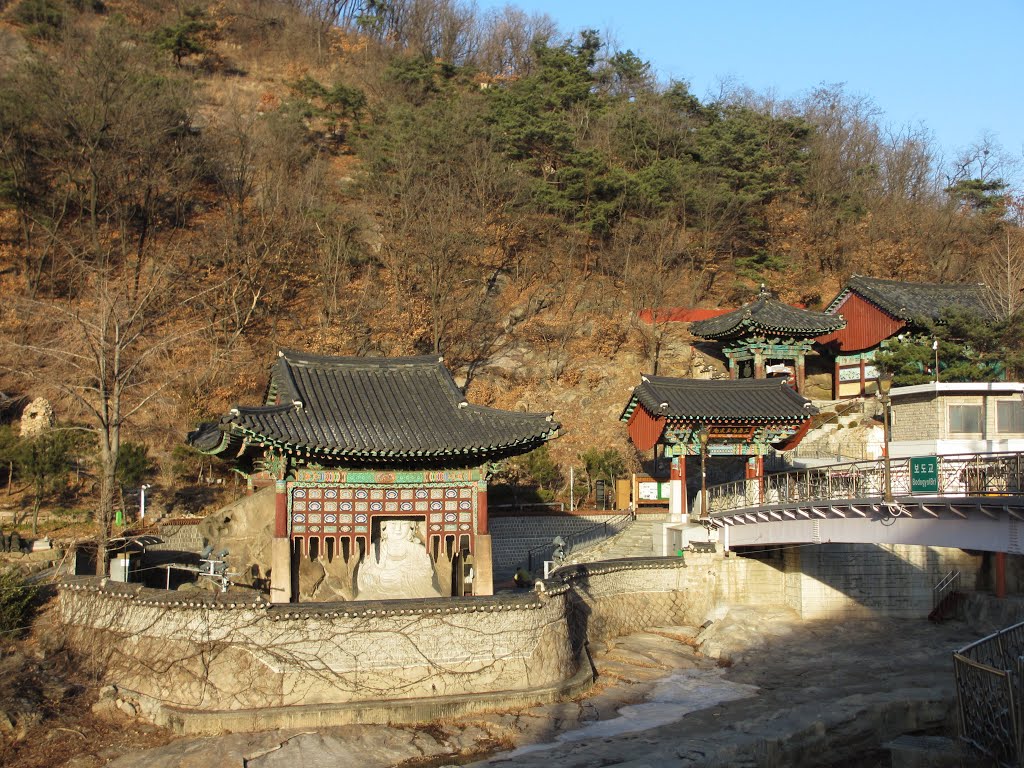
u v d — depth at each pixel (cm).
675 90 7462
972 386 3859
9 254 5647
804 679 2912
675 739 2372
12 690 2408
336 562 2936
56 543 3481
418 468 2950
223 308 5322
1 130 5488
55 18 7519
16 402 4516
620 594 3500
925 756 2094
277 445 2716
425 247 5706
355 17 10181
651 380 3969
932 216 7281
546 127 6538
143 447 3922
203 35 8962
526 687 2717
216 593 2569
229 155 6638
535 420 2905
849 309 5581
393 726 2483
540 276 6334
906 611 3631
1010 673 1909
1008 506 2255
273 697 2475
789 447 4009
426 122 6438
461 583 3050
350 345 5303
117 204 5738
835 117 8462
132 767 2183
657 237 6309
